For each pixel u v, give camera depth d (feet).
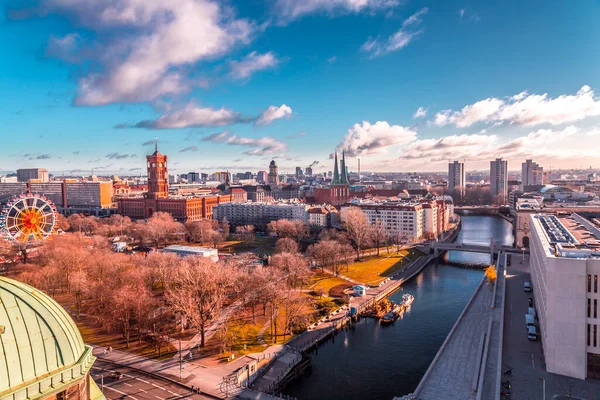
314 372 388.98
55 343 142.41
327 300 568.41
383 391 355.36
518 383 310.45
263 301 495.41
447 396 312.50
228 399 313.94
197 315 416.26
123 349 401.90
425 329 489.26
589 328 312.09
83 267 584.81
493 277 621.72
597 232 444.96
